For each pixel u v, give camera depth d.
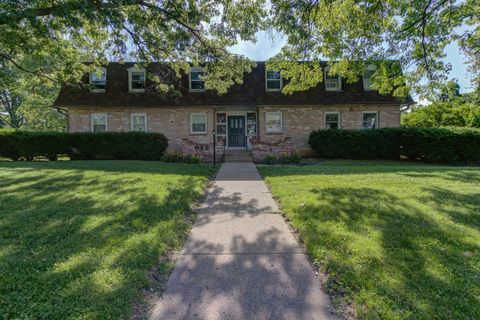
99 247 3.23
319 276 2.75
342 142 14.39
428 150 13.27
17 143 13.81
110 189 6.26
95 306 2.16
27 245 3.28
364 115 16.50
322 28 8.77
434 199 5.35
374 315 2.10
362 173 8.85
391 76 9.56
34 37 9.54
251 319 2.12
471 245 3.30
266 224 4.32
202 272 2.84
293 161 12.88
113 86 16.38
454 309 2.15
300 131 16.34
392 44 9.20
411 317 2.07
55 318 2.03
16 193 5.81
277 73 16.70
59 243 3.34
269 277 2.73
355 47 9.28
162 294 2.44
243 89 16.55
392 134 13.87
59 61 12.34
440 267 2.79
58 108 16.20
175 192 6.02
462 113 22.11
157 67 14.45
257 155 13.76
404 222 4.09
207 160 14.08
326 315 2.16
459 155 13.09
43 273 2.63
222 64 11.38
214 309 2.23
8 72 14.79
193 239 3.72
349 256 3.05
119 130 16.03
